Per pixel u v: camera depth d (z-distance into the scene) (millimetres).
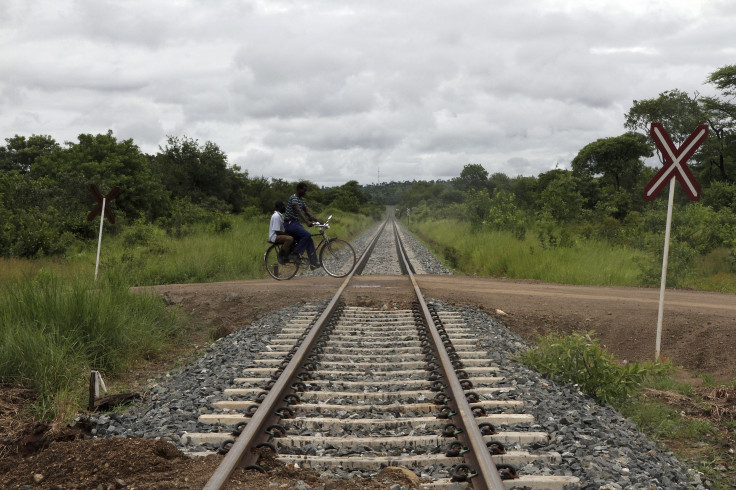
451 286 14586
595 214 33031
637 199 52031
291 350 7746
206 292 12500
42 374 6723
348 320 10336
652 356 9609
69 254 19844
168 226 30281
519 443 4887
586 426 5402
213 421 5359
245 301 12047
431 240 39969
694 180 8375
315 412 5637
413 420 5312
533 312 11602
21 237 19453
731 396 7277
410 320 10344
